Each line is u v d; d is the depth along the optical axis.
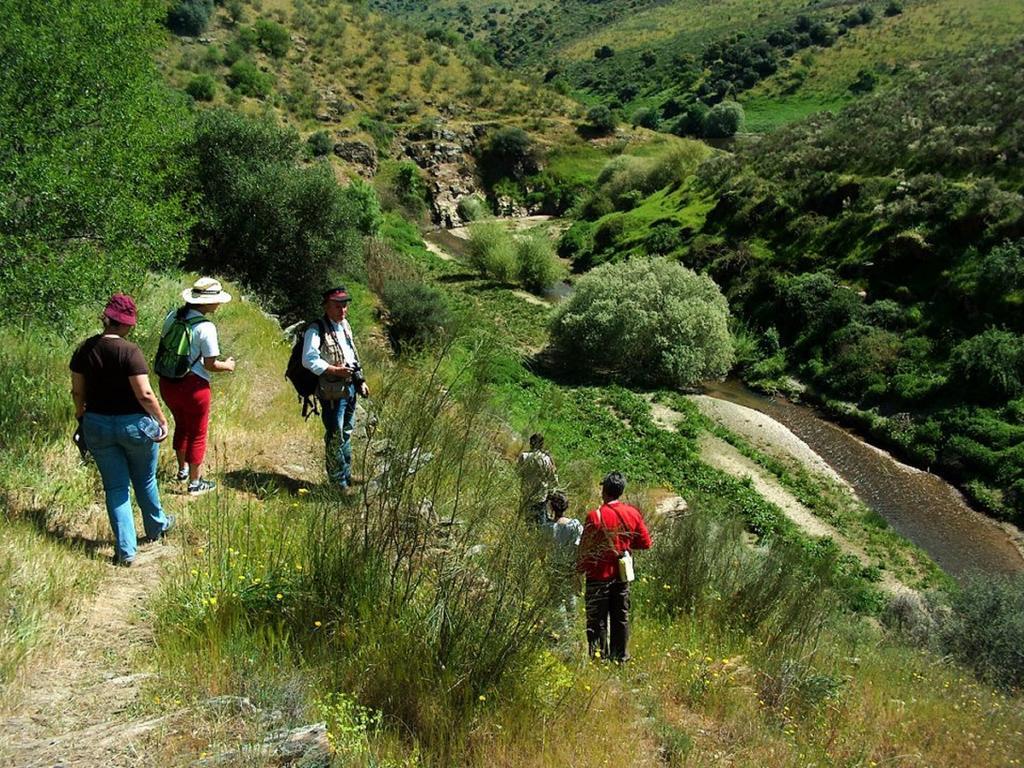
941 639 12.03
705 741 5.28
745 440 24.94
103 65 12.13
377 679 4.28
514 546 4.88
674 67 113.06
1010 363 24.64
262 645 4.29
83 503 5.87
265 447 8.30
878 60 92.62
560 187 73.06
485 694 4.33
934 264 30.48
